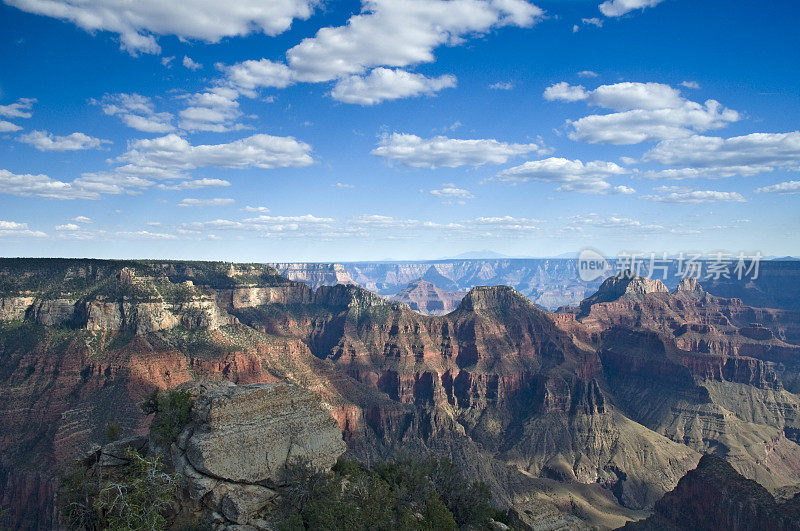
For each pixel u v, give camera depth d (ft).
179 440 171.42
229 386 199.00
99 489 166.20
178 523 156.04
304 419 185.78
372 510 163.22
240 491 159.53
